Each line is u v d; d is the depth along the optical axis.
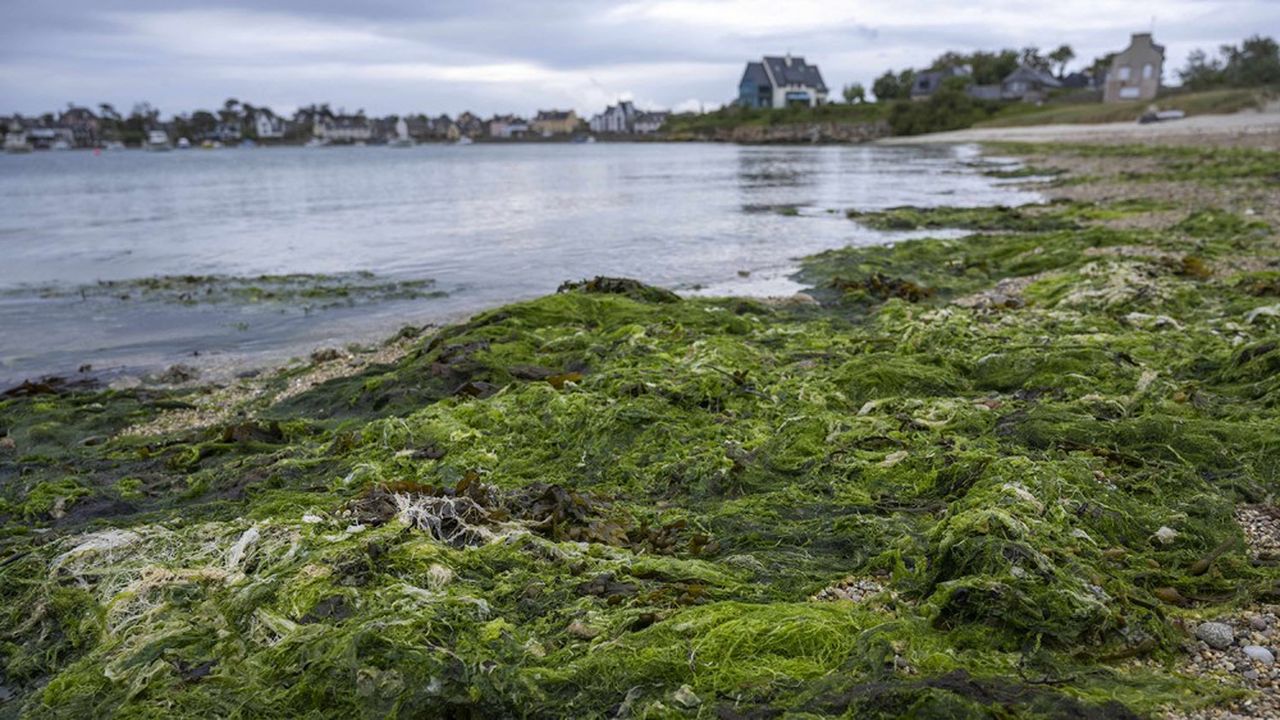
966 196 41.06
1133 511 6.50
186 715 4.54
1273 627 5.07
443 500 6.62
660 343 12.23
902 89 167.25
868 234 28.00
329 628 5.04
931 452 7.77
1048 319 13.10
